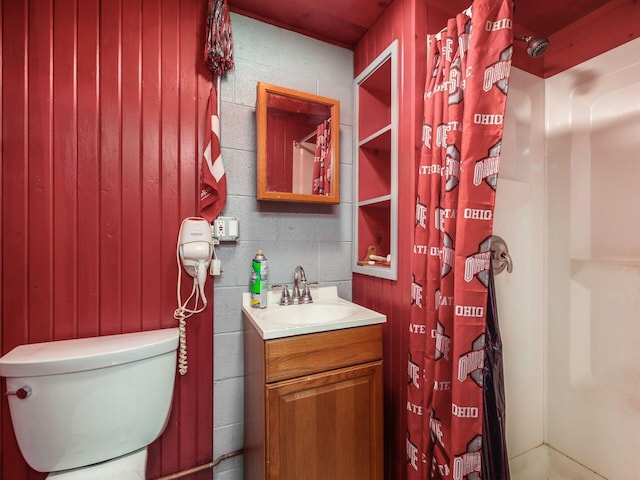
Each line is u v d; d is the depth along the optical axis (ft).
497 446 3.57
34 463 2.89
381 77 4.94
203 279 3.93
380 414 3.75
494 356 3.77
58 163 3.46
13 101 3.29
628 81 4.22
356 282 5.18
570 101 4.92
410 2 4.00
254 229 4.54
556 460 4.97
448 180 3.34
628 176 4.22
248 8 4.45
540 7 4.46
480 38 3.08
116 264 3.69
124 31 3.74
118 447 3.16
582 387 4.70
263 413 3.21
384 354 4.44
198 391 4.11
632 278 4.16
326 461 3.43
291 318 4.31
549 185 5.21
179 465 3.98
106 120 3.64
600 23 4.51
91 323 3.58
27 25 3.34
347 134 5.28
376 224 5.29
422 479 3.53
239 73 4.46
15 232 3.31
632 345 4.15
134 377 3.23
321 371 3.44
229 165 4.37
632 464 4.10
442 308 3.38
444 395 3.39
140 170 3.79
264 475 3.18
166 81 3.93
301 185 4.58
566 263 4.95
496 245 4.64
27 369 2.83
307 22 4.75
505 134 4.83
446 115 3.48
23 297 3.33
